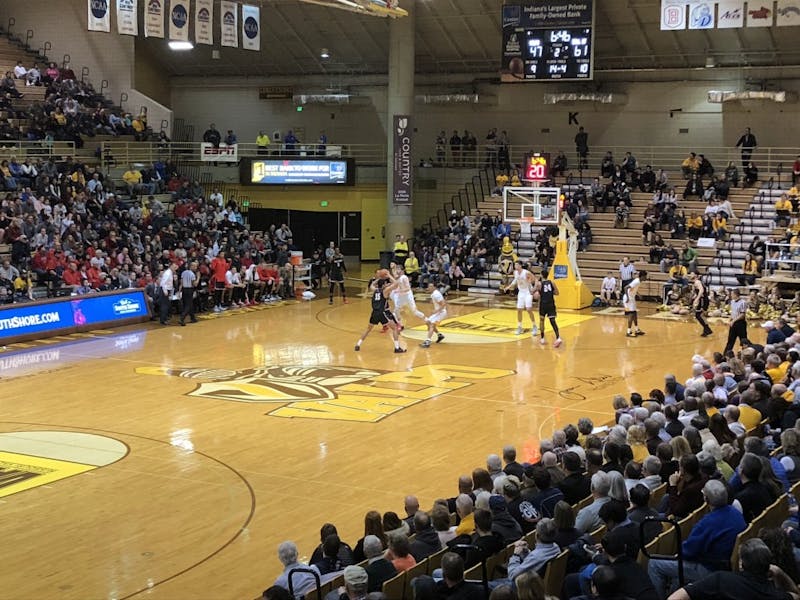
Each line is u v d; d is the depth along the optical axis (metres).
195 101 45.00
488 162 40.28
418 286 35.12
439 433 15.94
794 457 10.16
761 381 13.41
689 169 36.16
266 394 18.59
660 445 10.48
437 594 6.95
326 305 30.94
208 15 29.39
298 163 39.47
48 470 13.83
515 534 8.90
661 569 7.88
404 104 37.19
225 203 39.44
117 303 26.58
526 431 16.09
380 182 40.88
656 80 38.28
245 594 9.68
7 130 34.38
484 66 40.41
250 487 13.14
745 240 32.75
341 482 13.38
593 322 27.91
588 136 39.81
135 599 9.53
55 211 30.03
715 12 29.62
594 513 8.80
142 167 36.47
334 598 7.55
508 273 33.59
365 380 19.89
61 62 41.28
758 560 6.25
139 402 17.89
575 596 7.50
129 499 12.61
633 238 34.28
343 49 41.00
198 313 28.92
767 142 36.94
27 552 10.77
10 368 20.88
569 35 33.75
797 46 35.16
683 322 28.02
